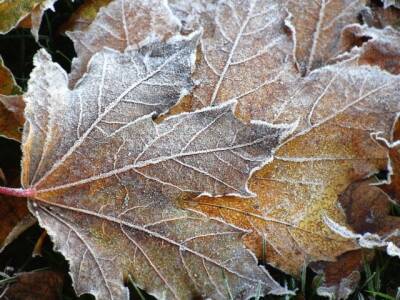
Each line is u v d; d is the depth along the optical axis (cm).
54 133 33
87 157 34
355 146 36
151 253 34
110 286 34
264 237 35
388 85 36
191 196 34
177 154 34
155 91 34
